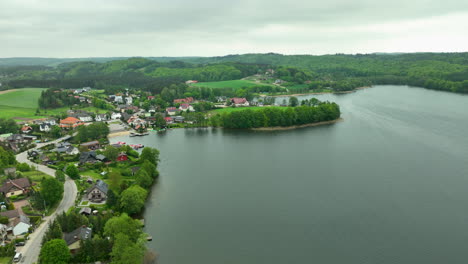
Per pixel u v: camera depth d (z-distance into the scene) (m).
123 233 87.31
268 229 104.00
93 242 85.56
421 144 191.00
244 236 100.25
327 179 142.62
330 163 163.00
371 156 172.12
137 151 190.75
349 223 107.19
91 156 165.75
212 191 132.12
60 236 89.44
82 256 84.75
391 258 89.75
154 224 106.50
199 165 164.62
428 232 101.69
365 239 98.50
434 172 147.75
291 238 99.19
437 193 127.00
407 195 125.75
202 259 89.12
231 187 136.00
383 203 119.94
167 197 126.50
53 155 176.38
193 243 96.38
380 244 96.06
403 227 104.50
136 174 137.62
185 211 115.44
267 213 114.00
